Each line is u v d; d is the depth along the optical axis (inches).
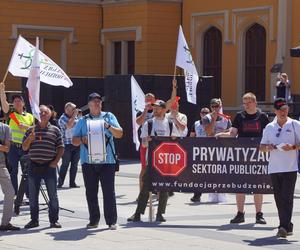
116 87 1206.3
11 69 650.2
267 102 1373.0
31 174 591.2
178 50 665.0
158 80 1179.3
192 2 1523.1
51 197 590.9
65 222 616.4
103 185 583.8
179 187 612.7
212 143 609.0
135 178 965.8
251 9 1423.5
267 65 1403.8
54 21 1572.3
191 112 1183.6
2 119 714.8
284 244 528.1
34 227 591.5
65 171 868.0
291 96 1331.2
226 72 1471.5
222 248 513.0
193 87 710.5
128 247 514.0
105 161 578.6
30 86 579.5
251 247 517.0
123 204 733.3
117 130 579.8
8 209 577.6
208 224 610.5
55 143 591.2
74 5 1589.6
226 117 738.8
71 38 1588.3
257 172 605.6
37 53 581.3
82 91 1268.5
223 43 1470.2
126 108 1197.7
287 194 551.8
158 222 618.8
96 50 1609.3
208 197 778.2
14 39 1529.3
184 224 609.3
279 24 1379.2
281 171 550.3
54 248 510.6
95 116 586.2
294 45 1369.3
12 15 1530.5
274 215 658.2
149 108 708.0
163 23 1535.4
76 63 1594.5
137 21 1537.9
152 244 524.7
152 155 613.6
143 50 1528.1
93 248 510.3
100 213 656.4
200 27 1508.4
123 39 1572.3
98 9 1601.9
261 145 558.3
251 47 1443.2
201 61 1513.3
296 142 555.2
